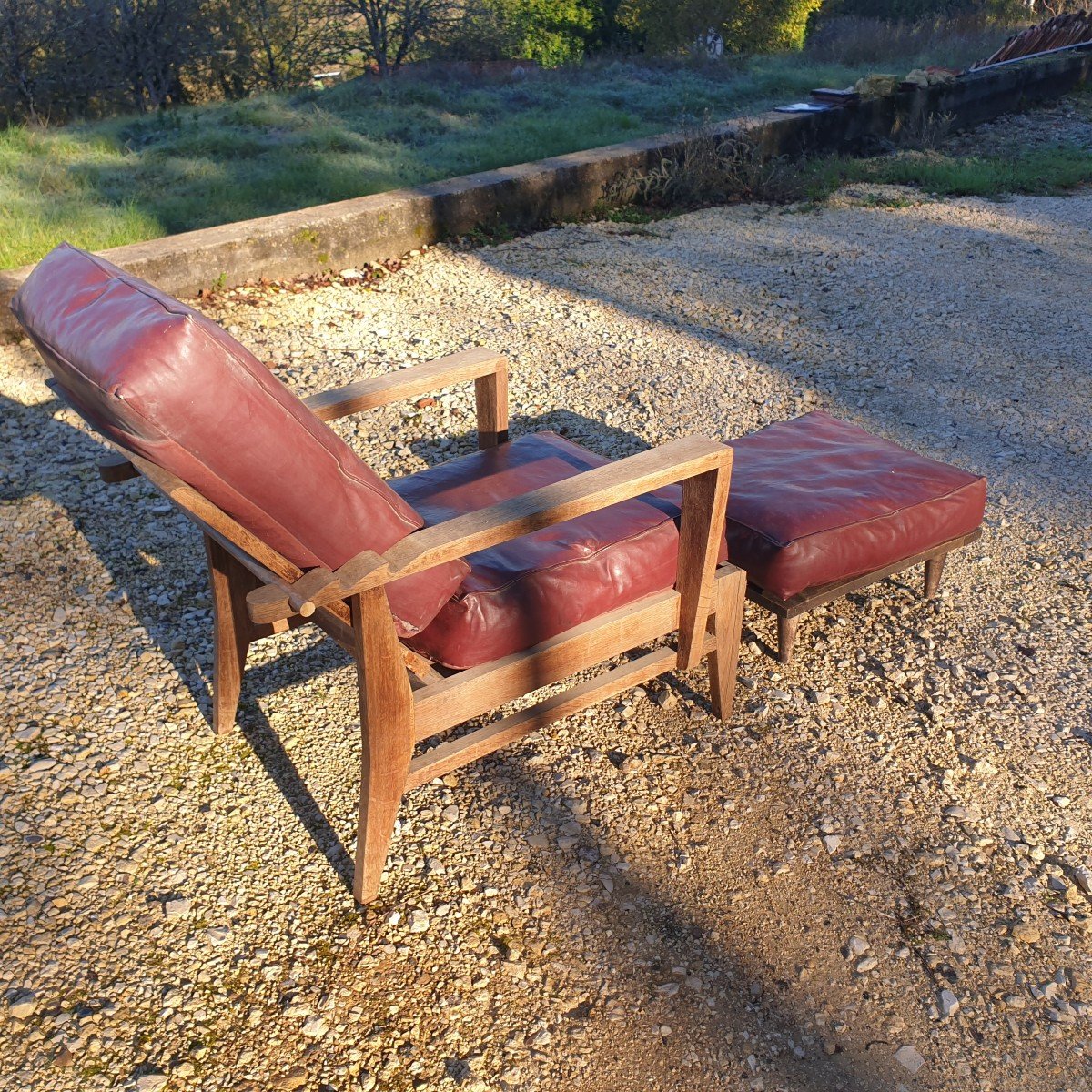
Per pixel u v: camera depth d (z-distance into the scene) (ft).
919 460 10.55
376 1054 6.48
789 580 9.19
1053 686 9.95
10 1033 6.45
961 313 19.45
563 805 8.41
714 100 36.14
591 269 21.12
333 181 24.38
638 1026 6.73
